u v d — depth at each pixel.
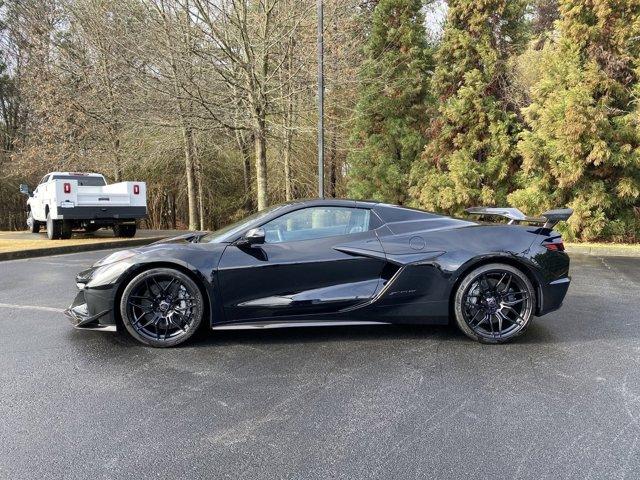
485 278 4.27
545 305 4.33
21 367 3.69
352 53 16.12
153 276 4.12
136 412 2.97
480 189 14.84
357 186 17.08
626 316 5.14
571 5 12.44
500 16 14.98
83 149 20.16
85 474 2.34
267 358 3.88
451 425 2.80
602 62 12.30
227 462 2.44
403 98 16.38
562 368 3.66
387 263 4.25
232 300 4.15
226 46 11.49
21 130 25.34
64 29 20.19
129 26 13.56
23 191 14.00
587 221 12.02
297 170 20.95
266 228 4.34
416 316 4.30
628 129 11.63
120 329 4.28
